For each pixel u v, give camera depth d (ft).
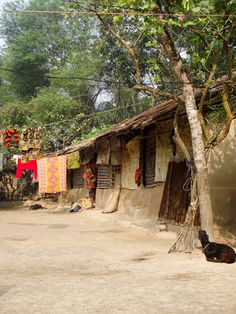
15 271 23.80
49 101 94.58
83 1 29.22
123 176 58.85
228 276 21.76
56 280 21.29
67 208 73.97
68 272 23.40
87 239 36.78
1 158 72.64
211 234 28.96
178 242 29.76
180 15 26.02
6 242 34.99
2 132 55.26
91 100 102.89
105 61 91.91
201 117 30.66
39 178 59.57
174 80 36.01
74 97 101.35
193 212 30.01
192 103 29.99
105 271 23.61
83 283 20.57
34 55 124.67
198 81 37.27
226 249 25.46
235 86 31.40
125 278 21.63
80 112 96.73
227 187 36.17
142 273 22.90
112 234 40.11
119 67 75.25
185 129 41.27
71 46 118.52
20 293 18.84
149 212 48.65
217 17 27.81
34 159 56.13
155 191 48.60
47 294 18.63
